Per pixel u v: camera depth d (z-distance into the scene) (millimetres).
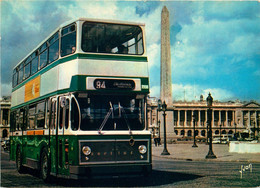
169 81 61375
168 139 68688
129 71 11492
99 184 12250
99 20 11578
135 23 11969
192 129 134500
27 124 15812
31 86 15547
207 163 22938
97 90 10992
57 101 11961
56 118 12008
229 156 29312
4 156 31938
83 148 10547
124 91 11227
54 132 12133
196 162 23969
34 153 14359
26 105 16203
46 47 13742
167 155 31453
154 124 113812
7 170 18609
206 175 15234
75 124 10789
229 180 13445
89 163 10555
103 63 11281
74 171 10484
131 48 11750
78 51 11188
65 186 11875
